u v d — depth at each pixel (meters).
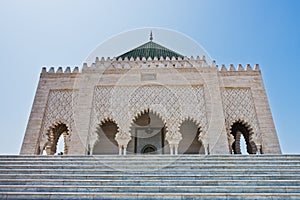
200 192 6.40
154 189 6.51
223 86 20.45
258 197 5.82
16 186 6.65
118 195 6.01
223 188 6.43
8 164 9.55
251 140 19.00
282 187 6.30
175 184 6.97
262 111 19.66
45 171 8.40
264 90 20.48
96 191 6.52
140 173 8.32
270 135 18.77
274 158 9.97
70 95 20.30
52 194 6.02
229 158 10.00
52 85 20.72
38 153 18.44
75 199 5.96
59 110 19.80
